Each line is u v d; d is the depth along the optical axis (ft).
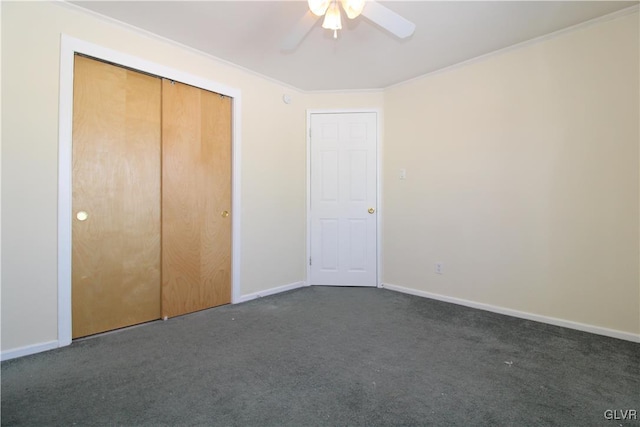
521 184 9.04
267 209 11.43
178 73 9.05
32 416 4.81
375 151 12.38
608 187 7.73
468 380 5.85
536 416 4.85
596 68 7.82
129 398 5.29
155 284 8.93
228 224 10.43
